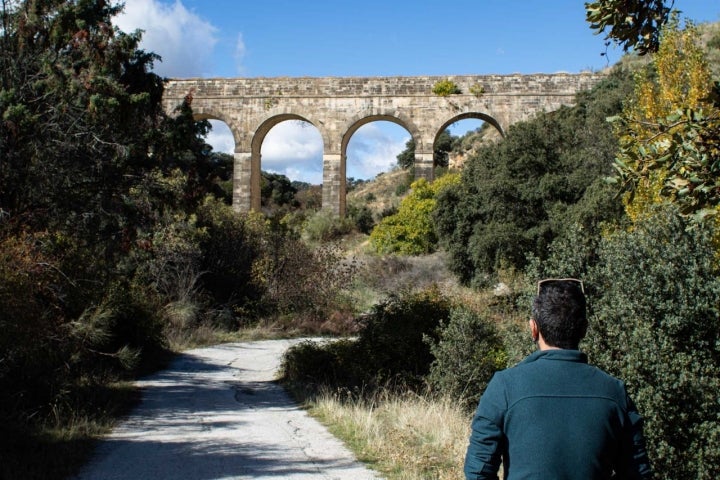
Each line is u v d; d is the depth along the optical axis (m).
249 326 23.98
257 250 26.52
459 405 10.78
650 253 7.33
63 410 9.51
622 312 7.19
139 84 12.91
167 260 22.06
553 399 3.09
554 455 3.00
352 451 8.03
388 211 54.69
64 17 12.17
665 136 5.53
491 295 19.59
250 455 7.79
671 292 7.11
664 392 6.77
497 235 24.78
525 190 25.47
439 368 12.07
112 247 12.70
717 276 7.46
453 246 27.86
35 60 12.02
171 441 8.52
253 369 16.53
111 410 10.20
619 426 3.11
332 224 40.38
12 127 11.02
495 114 40.31
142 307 16.45
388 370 13.67
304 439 8.70
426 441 8.51
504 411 3.15
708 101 5.20
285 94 41.88
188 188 13.73
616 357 7.43
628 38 5.95
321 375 14.07
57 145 11.86
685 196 5.02
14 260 9.42
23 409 8.98
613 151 23.77
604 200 20.55
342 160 41.81
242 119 42.09
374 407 11.04
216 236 25.39
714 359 7.00
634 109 12.54
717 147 5.00
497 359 12.20
